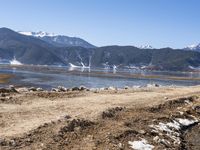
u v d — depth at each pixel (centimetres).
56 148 1889
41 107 2867
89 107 3020
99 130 2364
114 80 13012
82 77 14238
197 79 17838
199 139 2898
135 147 2256
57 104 3069
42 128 2131
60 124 2248
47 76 13700
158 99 3972
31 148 1814
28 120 2341
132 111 3145
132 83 11425
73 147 1969
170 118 3234
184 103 4084
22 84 8600
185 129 3173
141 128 2678
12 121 2286
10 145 1812
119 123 2625
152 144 2391
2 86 7481
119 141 2261
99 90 4594
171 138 2680
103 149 2041
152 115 3148
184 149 2539
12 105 2872
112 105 3250
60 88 4500
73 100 3419
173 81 14450
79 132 2223
